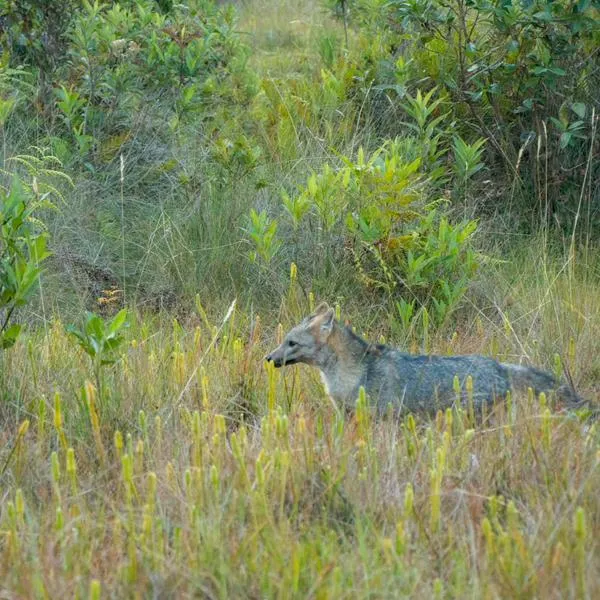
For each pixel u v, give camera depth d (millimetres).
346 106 16938
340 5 20406
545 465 7844
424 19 15312
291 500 7730
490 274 13336
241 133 16062
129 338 11750
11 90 15898
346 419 9562
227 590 6523
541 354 11117
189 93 15625
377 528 7391
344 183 12930
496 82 15406
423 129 15281
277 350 9977
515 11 14578
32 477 8266
